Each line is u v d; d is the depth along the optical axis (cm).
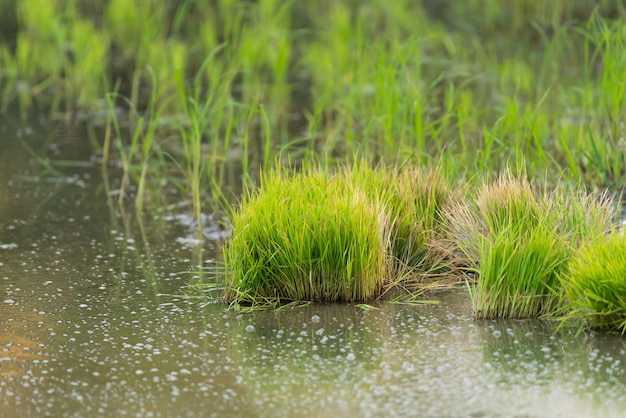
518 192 994
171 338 859
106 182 1465
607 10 2053
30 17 2175
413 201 1038
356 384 756
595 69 1952
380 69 1434
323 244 941
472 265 1015
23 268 1073
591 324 859
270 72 2050
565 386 744
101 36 2244
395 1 2328
